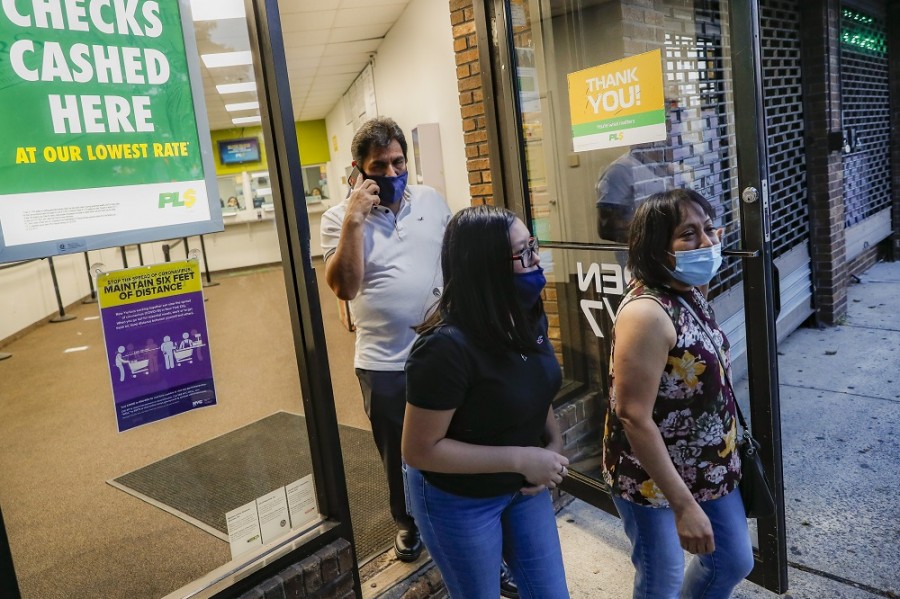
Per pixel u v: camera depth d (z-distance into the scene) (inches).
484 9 120.5
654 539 67.6
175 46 71.6
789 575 96.7
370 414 94.5
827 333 210.2
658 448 61.0
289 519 84.6
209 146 74.5
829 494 117.2
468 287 55.0
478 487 58.4
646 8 106.0
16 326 116.5
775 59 195.2
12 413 128.6
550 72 121.3
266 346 82.6
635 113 108.2
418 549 100.8
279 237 80.9
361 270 88.8
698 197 63.6
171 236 72.6
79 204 65.6
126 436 76.9
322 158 580.1
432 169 214.1
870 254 291.4
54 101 63.6
